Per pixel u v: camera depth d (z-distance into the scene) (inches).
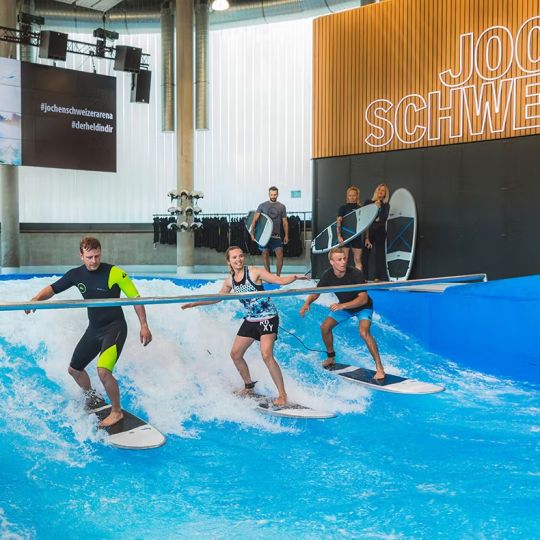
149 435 149.3
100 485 126.7
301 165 631.8
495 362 234.1
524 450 150.3
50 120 542.6
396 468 138.5
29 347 191.8
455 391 209.0
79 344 162.6
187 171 566.6
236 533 107.5
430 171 391.5
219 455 145.6
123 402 172.9
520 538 104.9
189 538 105.9
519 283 228.7
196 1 573.3
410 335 274.1
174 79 598.2
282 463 141.3
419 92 394.9
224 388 193.2
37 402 164.1
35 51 639.1
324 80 445.1
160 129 662.5
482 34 364.2
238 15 572.1
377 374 213.3
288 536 106.3
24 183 658.8
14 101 525.0
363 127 425.4
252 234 386.3
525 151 350.3
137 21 605.0
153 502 120.0
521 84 349.4
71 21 604.7
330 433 163.2
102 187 669.3
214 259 628.7
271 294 143.2
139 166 670.5
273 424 168.6
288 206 637.9
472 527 109.0
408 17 398.0
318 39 447.2
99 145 568.7
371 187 422.9
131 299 122.6
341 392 201.9
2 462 133.4
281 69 636.1
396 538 105.3
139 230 653.3
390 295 283.4
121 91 669.3
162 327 229.5
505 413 183.3
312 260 451.5
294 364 224.4
